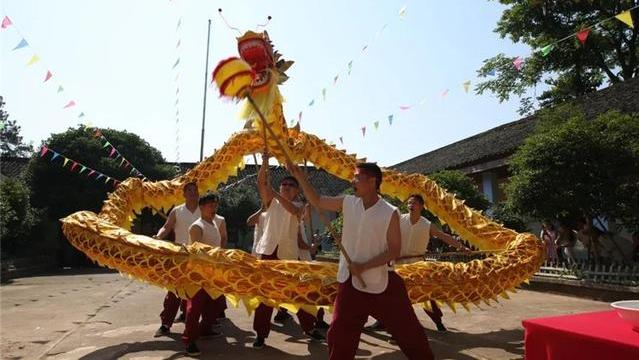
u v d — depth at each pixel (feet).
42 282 45.19
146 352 17.01
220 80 11.60
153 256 15.79
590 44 54.13
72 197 66.49
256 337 18.99
